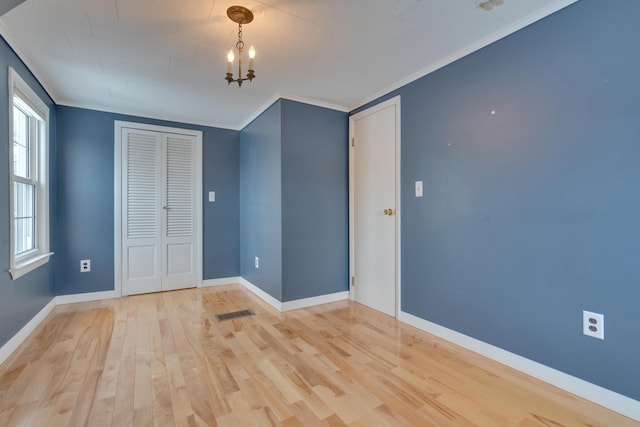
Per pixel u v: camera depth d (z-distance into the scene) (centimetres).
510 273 194
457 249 226
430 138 246
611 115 153
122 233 353
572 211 167
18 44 212
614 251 152
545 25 177
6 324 203
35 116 271
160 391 168
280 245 303
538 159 180
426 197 249
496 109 201
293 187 308
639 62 144
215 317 285
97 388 170
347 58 232
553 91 174
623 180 149
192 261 393
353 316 287
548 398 163
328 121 329
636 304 146
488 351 206
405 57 231
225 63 239
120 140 352
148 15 181
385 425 143
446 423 145
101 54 226
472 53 215
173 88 288
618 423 144
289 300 305
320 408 155
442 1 169
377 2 169
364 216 318
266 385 175
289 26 191
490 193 205
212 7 173
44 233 283
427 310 249
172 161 381
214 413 150
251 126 379
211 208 404
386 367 195
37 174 280
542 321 179
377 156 302
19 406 154
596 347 158
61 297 323
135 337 239
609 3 153
